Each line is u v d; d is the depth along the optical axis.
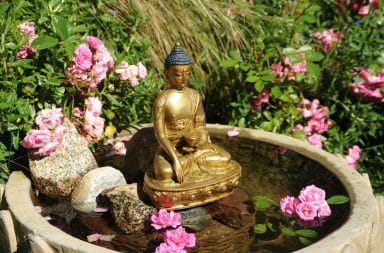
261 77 3.66
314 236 2.38
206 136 2.62
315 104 3.99
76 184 2.75
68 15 3.19
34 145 2.67
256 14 4.23
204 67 4.16
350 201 2.57
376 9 4.45
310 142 3.86
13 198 2.54
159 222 2.38
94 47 2.94
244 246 2.36
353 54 4.27
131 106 3.32
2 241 2.50
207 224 2.50
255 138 3.36
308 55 3.66
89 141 3.07
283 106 3.91
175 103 2.52
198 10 4.05
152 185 2.43
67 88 2.97
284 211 2.55
